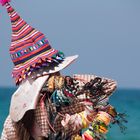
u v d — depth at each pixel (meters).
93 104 6.29
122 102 101.62
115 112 6.31
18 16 6.43
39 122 6.24
